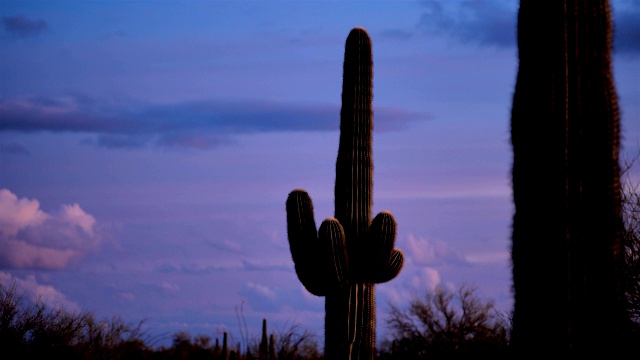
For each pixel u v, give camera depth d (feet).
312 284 52.06
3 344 62.49
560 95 24.95
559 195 24.50
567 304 24.06
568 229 24.35
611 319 24.06
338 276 50.67
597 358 23.75
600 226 24.36
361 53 54.13
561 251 24.27
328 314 51.75
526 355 24.39
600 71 25.08
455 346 119.03
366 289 51.67
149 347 73.77
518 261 25.12
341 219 52.60
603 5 25.34
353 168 52.90
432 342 122.52
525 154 25.31
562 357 23.88
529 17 25.91
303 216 52.21
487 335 107.96
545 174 24.76
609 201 24.50
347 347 51.03
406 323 129.49
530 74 25.57
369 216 52.80
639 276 40.37
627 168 42.16
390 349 128.26
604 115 24.81
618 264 24.49
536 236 24.66
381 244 50.90
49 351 64.13
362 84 54.03
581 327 23.93
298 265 52.16
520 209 25.27
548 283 24.29
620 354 24.14
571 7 25.22
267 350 76.48
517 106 25.88
